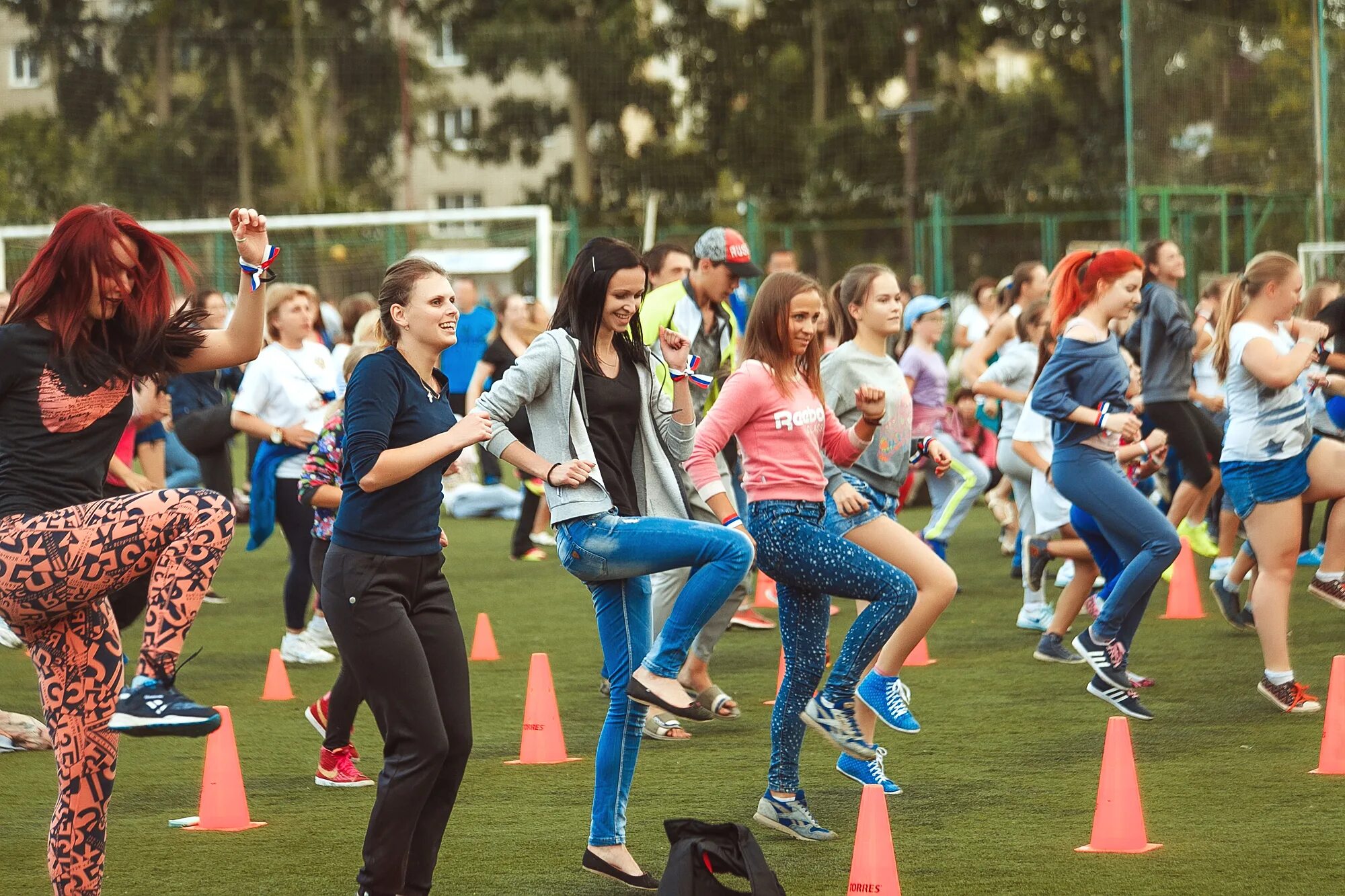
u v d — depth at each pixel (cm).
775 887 752
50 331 701
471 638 1708
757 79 7519
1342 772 1041
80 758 724
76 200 6781
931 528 1791
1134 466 1741
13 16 7156
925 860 877
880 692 1000
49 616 696
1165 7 3769
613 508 870
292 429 1515
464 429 774
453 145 7631
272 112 7325
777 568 934
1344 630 1605
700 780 1084
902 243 6156
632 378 888
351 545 773
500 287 5531
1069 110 7169
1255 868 837
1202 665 1444
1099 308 1280
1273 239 4006
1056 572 2064
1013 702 1309
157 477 1978
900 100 7631
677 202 7544
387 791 766
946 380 1806
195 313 746
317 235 5253
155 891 857
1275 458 1220
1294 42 4050
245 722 1325
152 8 7231
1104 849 882
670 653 838
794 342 940
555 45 7456
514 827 980
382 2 7656
